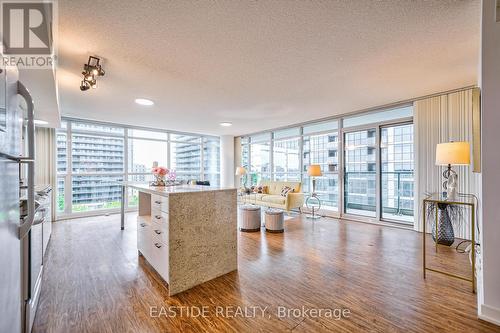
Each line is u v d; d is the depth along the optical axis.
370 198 4.92
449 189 2.45
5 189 0.96
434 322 1.63
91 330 1.57
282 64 2.64
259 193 6.26
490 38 1.68
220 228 2.38
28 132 1.25
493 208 1.67
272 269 2.51
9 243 1.01
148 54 2.38
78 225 4.51
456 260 2.72
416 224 4.01
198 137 7.81
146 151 6.55
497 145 1.67
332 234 3.87
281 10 1.76
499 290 1.63
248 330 1.57
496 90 1.67
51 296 1.97
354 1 1.68
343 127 5.28
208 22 1.89
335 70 2.83
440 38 2.16
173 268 2.04
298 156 6.36
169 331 1.56
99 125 5.68
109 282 2.22
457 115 3.59
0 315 0.90
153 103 4.13
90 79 2.54
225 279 2.29
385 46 2.29
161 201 2.19
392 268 2.51
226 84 3.24
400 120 4.40
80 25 1.89
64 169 5.21
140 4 1.67
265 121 5.80
